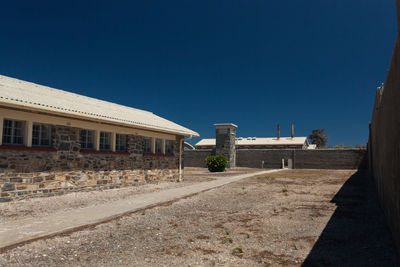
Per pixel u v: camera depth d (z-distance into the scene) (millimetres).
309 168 31188
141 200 9500
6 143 9008
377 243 4945
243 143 42938
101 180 11984
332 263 4121
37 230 5723
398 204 4246
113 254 4531
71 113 9992
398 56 3906
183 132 16422
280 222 6586
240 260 4293
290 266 4047
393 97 4574
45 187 9867
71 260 4266
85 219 6707
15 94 9117
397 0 3668
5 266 4027
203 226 6285
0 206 8266
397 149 4266
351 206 8312
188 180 17406
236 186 13758
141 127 13359
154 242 5148
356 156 28719
